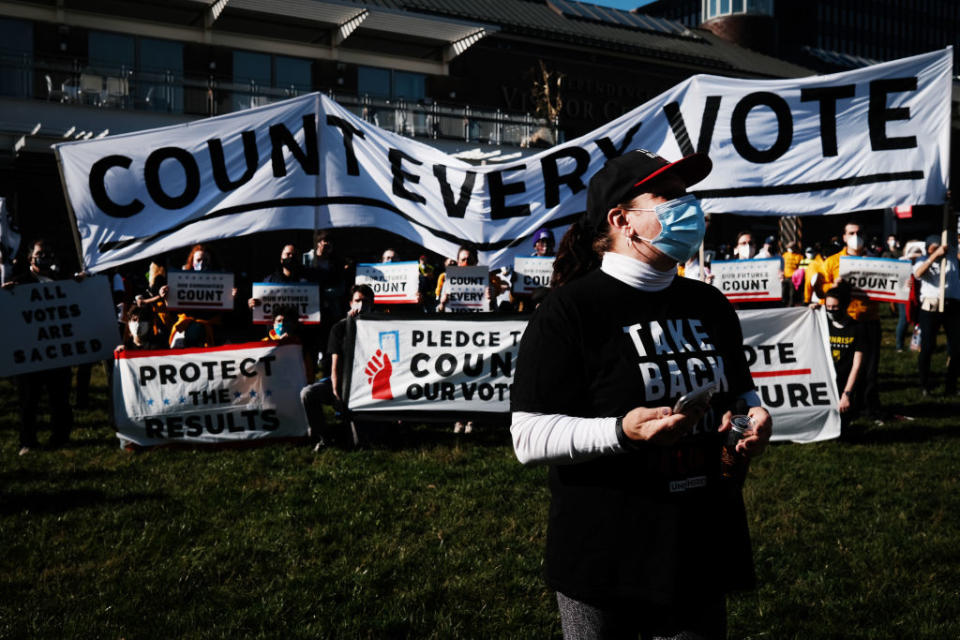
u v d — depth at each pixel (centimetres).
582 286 213
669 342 210
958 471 676
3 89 2197
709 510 209
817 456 735
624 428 186
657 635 211
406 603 438
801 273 1331
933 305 988
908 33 9688
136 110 2336
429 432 863
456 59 3344
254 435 809
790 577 472
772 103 865
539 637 402
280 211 880
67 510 592
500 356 817
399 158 923
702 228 211
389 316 817
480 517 577
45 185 2261
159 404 795
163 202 846
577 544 205
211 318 1002
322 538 536
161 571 479
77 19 2588
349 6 2800
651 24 4816
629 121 901
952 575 469
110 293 821
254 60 2914
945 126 830
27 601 437
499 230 922
